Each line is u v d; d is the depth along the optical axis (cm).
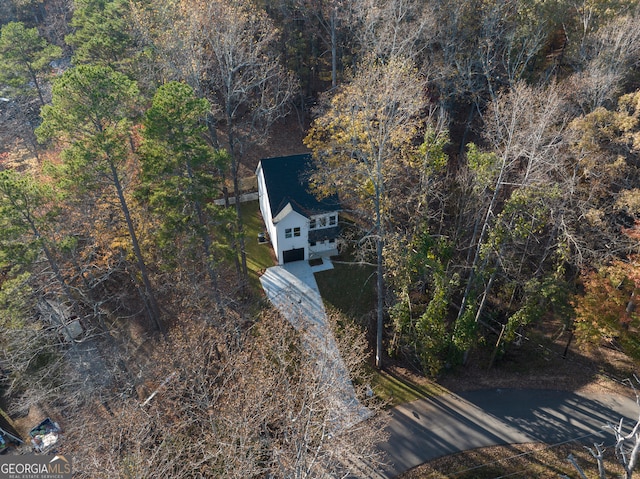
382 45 3547
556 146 2417
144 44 4003
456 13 3681
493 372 2961
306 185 3553
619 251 2777
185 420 2269
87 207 2817
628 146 2781
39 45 4103
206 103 2300
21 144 4362
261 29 3684
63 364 2767
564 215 2572
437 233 3322
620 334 2405
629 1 3791
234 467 1802
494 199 2388
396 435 2572
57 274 2319
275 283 3469
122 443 1992
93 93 2116
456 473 2381
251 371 2375
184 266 2662
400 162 3200
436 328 2648
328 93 4138
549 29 3981
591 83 3128
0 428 2611
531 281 2542
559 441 2525
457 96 4225
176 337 2528
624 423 2595
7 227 2019
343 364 2403
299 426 1888
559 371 2939
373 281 3481
